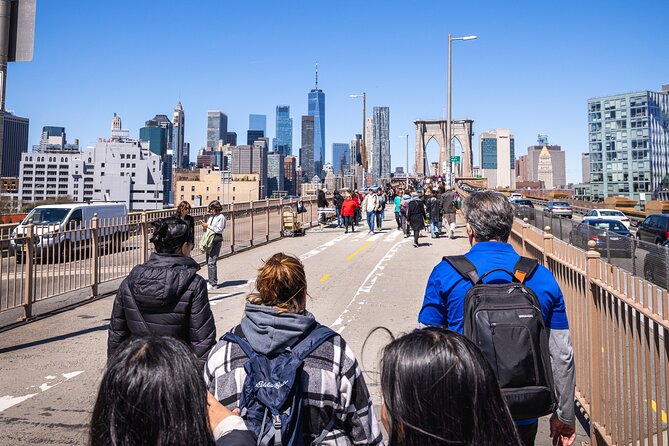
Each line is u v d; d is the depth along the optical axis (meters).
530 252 7.28
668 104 144.00
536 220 22.94
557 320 2.65
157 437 1.32
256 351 2.22
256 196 176.88
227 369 2.23
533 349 2.31
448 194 21.36
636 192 139.25
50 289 9.05
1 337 7.65
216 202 11.14
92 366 6.38
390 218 34.94
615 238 11.90
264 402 2.05
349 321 8.48
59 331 7.98
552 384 2.32
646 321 3.07
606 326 3.84
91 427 1.39
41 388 5.63
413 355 1.53
